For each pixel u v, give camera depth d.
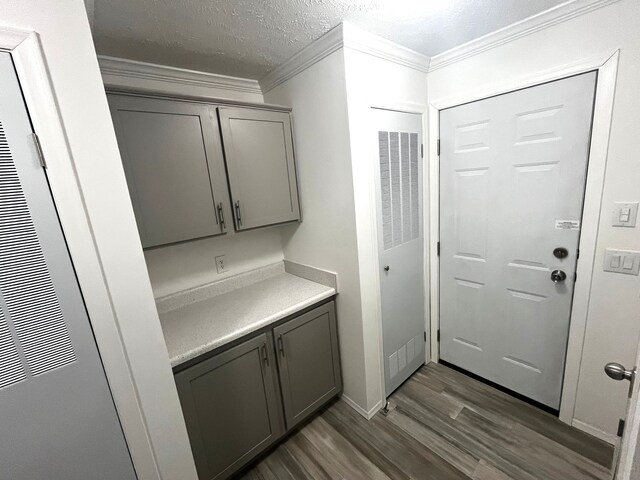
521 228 1.68
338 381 1.95
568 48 1.36
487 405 1.86
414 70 1.80
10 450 0.80
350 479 1.48
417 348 2.19
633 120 1.25
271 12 1.21
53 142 0.78
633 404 0.50
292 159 1.84
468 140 1.80
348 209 1.62
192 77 1.75
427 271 2.16
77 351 0.87
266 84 1.94
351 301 1.76
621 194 1.32
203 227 1.51
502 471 1.45
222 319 1.55
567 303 1.58
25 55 0.73
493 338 1.94
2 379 0.77
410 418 1.82
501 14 1.37
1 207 0.73
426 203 2.05
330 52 1.47
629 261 1.33
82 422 0.90
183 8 1.14
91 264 0.86
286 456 1.64
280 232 2.24
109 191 0.88
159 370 1.03
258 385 1.53
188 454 1.15
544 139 1.51
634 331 1.37
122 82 1.55
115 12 1.13
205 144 1.47
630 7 1.18
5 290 0.75
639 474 0.36
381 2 1.20
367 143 1.58
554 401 1.73
